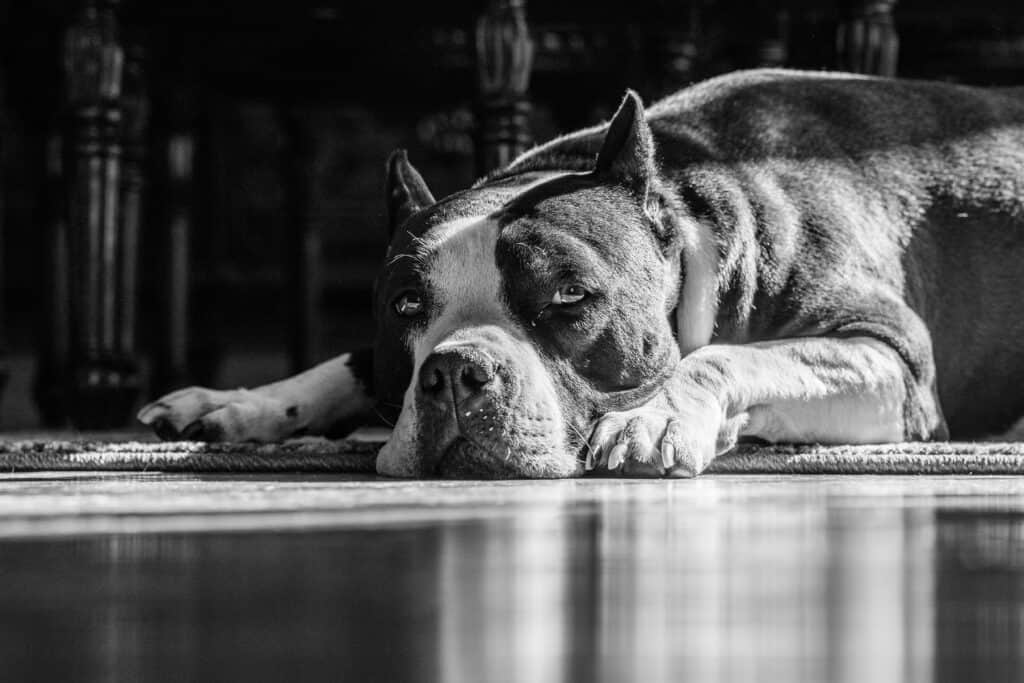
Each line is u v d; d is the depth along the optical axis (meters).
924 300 3.62
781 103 3.66
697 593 1.25
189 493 2.43
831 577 1.35
